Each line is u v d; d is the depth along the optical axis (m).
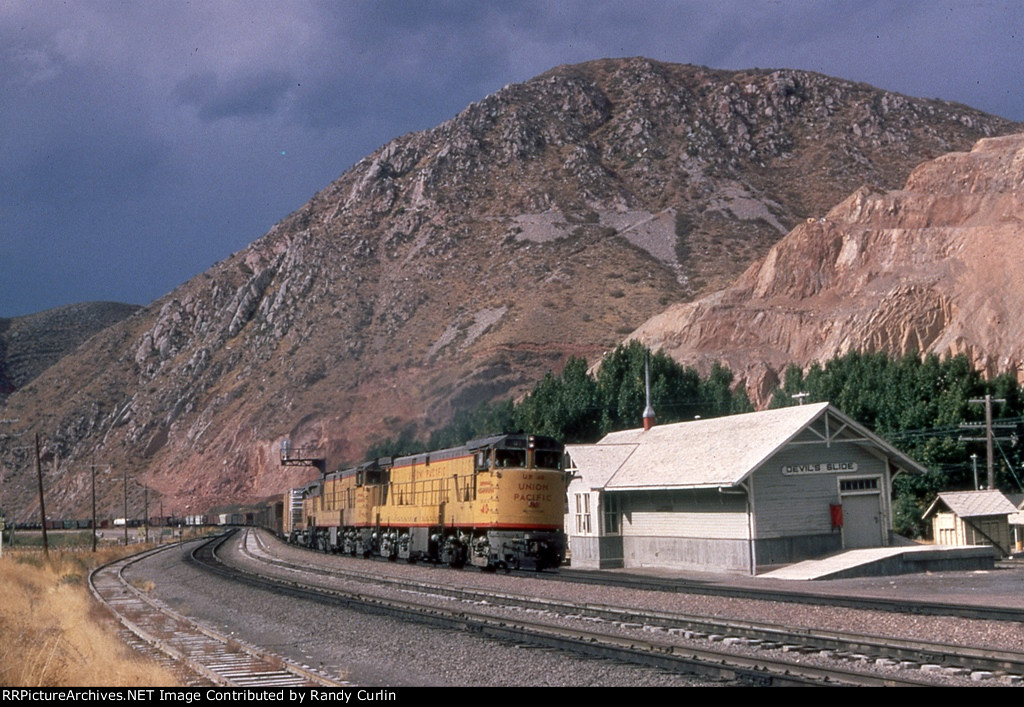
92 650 20.14
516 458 42.12
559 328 168.38
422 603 30.59
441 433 97.69
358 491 60.25
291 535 85.94
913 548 39.25
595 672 17.11
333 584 39.88
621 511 48.00
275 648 22.47
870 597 28.80
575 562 49.59
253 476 170.12
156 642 22.84
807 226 142.00
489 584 37.47
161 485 183.12
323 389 177.25
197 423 191.00
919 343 113.31
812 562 39.34
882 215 144.25
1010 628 21.06
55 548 91.81
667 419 78.50
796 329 125.25
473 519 43.00
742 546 39.91
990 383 69.62
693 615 23.52
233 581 41.44
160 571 54.19
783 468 40.53
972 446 66.31
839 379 76.12
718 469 40.50
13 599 33.84
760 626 21.91
